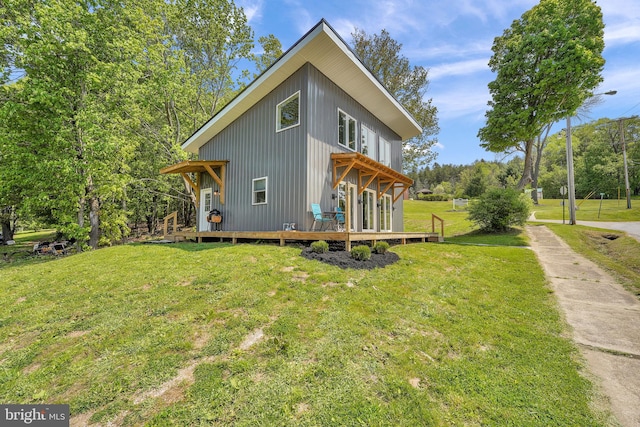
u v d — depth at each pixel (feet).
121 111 44.60
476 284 18.88
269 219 30.91
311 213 27.71
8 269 23.95
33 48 34.01
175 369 8.96
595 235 39.14
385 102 37.86
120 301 14.05
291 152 29.12
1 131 35.91
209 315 12.19
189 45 56.54
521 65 49.88
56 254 46.29
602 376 9.45
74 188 38.83
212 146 40.16
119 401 7.76
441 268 22.16
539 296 17.11
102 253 25.79
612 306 15.56
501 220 45.19
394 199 46.32
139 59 45.32
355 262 19.92
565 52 45.03
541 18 49.01
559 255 28.73
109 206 50.24
